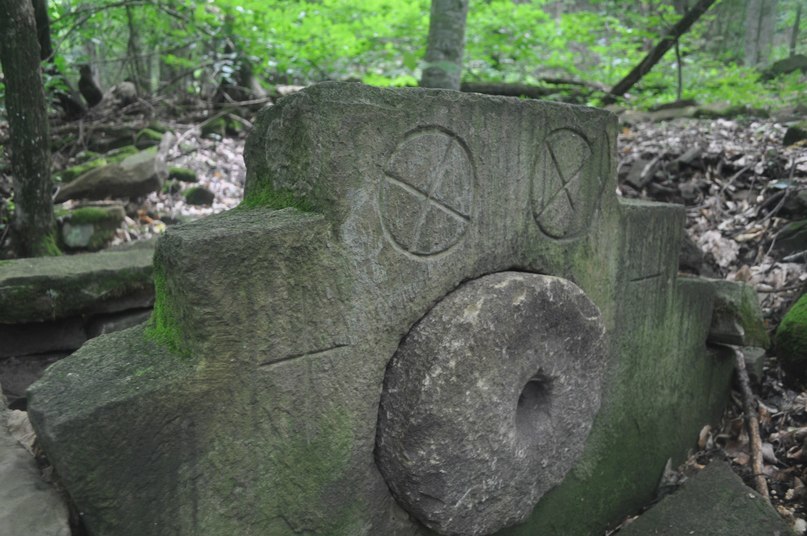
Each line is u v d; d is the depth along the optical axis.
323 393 1.38
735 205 3.84
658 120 5.28
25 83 3.10
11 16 2.96
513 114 1.65
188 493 1.21
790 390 2.82
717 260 3.52
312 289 1.33
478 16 6.86
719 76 7.15
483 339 1.51
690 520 2.13
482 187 1.61
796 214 3.51
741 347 3.01
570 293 1.75
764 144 4.22
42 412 1.08
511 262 1.74
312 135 1.32
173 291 1.23
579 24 6.80
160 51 6.14
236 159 5.19
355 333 1.42
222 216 1.37
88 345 1.31
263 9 5.63
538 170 1.75
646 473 2.47
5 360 2.65
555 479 1.85
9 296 2.56
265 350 1.28
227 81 5.97
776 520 2.10
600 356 1.90
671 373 2.49
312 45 5.94
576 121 1.84
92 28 5.37
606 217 2.02
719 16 10.42
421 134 1.46
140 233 4.04
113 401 1.10
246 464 1.29
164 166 4.55
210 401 1.22
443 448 1.47
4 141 4.24
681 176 4.20
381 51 6.41
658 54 5.91
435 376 1.44
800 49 9.25
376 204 1.40
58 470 1.07
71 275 2.69
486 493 1.61
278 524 1.36
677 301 2.43
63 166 4.85
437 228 1.53
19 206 3.36
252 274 1.24
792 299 3.10
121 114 5.55
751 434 2.62
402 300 1.49
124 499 1.13
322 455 1.41
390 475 1.53
